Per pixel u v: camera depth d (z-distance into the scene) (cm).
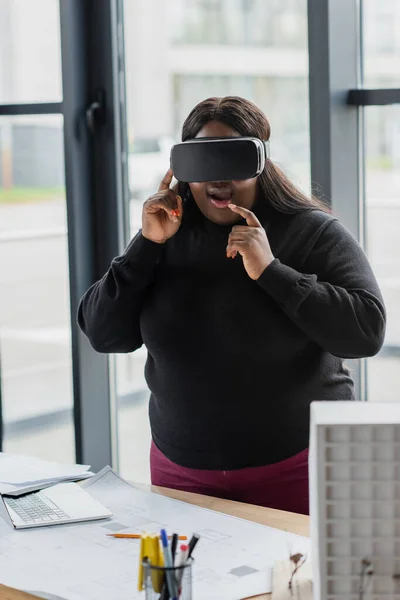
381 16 255
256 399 182
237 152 177
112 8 298
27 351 336
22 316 334
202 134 184
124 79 305
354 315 176
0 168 327
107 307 197
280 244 186
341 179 259
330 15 250
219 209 185
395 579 120
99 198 311
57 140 314
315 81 255
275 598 131
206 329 185
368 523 120
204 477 186
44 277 326
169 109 296
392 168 259
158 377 193
